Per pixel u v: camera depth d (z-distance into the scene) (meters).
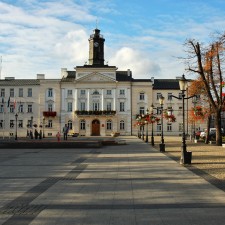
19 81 85.50
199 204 9.67
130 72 87.50
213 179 14.13
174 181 13.70
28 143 35.31
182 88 20.77
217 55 34.69
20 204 9.81
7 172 16.62
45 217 8.41
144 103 85.00
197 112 45.47
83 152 29.72
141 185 12.81
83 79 84.38
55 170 17.33
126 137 71.44
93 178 14.62
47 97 84.75
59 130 84.19
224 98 37.28
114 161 21.77
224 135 56.59
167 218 8.27
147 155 26.31
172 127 84.94
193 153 27.39
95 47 85.44
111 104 84.88
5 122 84.31
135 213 8.74
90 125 84.38
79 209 9.19
